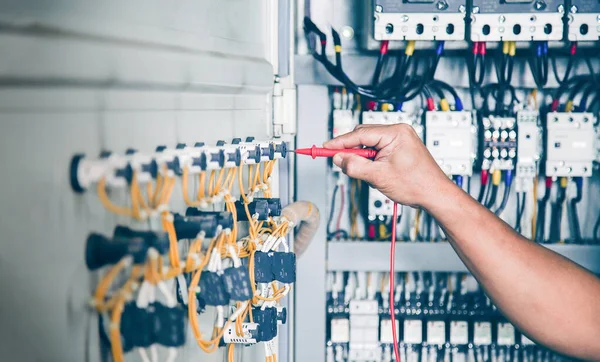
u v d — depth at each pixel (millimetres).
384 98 1747
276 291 1091
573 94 1874
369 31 1734
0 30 412
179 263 655
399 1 1678
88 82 525
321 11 1826
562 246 1827
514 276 1247
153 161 626
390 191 1201
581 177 1895
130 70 590
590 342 1276
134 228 657
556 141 1851
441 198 1199
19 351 479
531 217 1932
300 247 1697
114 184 581
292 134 1708
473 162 1908
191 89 797
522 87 1865
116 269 575
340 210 1938
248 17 1239
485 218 1237
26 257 481
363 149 1206
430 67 1736
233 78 972
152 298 613
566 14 1702
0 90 429
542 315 1271
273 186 1563
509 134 1843
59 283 528
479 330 1903
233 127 1073
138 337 631
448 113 1820
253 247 955
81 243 559
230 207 830
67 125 528
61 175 523
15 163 461
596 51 1810
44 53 454
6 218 455
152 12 701
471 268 1285
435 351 1935
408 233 1930
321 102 1779
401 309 1932
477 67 1850
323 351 1815
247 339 968
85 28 533
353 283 1963
